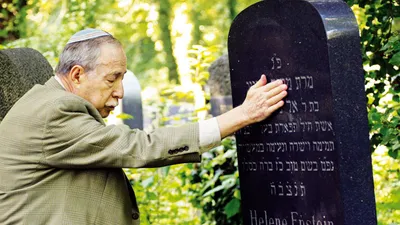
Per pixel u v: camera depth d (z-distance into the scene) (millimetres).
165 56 22438
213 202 6289
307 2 3930
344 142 3873
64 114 3908
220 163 6168
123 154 3895
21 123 3967
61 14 12688
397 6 5090
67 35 11906
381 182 6531
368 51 5098
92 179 3979
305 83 3982
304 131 4020
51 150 3932
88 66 3982
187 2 22328
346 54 3891
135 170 6910
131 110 8953
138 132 3973
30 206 3947
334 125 3863
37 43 11648
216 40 22875
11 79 5207
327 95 3881
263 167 4258
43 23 12484
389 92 5082
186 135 3947
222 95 8039
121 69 4023
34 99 4004
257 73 4227
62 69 4031
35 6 12078
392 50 4828
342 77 3877
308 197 4047
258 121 4082
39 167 3951
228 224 6164
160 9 22141
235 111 4039
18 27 11305
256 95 4059
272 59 4137
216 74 8078
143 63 22344
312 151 3994
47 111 3926
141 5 18078
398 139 4836
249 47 4254
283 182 4168
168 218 7051
